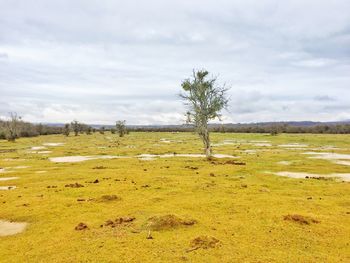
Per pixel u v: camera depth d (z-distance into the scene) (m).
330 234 14.52
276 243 13.40
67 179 30.88
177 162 44.88
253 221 16.38
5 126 131.38
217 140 106.38
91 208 19.33
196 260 11.69
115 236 14.30
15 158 53.72
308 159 48.50
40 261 11.89
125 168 38.78
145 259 11.80
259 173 34.22
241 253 12.32
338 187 26.11
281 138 108.19
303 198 21.88
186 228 15.30
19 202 21.34
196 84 50.25
